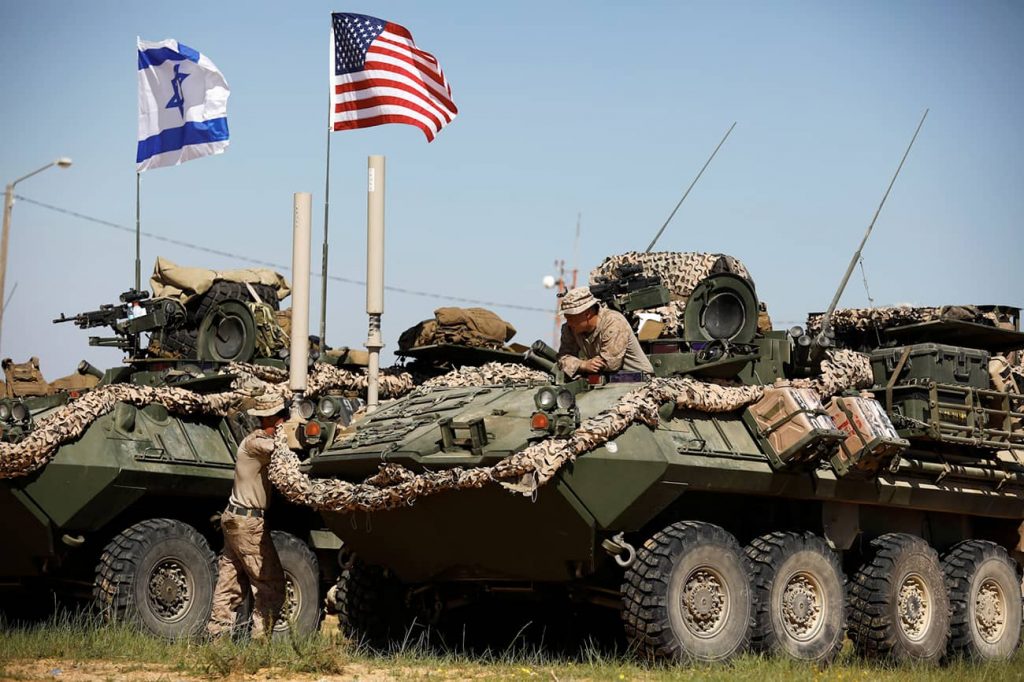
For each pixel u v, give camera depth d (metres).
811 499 13.70
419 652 13.18
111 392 15.34
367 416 14.38
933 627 14.36
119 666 11.66
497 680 11.03
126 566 14.48
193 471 15.53
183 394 15.88
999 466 15.64
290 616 14.07
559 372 13.52
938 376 14.86
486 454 11.91
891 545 14.22
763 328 15.18
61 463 14.62
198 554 15.02
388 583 14.38
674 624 11.96
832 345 14.10
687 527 12.30
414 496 12.27
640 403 12.10
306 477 13.26
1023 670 13.80
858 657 14.20
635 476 11.80
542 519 11.94
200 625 14.92
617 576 12.95
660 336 14.42
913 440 14.86
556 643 14.82
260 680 11.01
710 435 12.80
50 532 14.75
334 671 11.46
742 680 10.95
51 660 12.04
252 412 13.44
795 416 12.94
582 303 13.32
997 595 15.41
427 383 15.14
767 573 12.77
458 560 13.05
